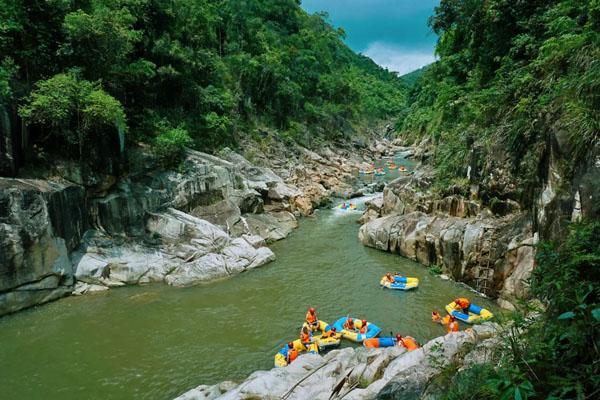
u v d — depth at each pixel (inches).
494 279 633.6
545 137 545.0
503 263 619.8
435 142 1350.9
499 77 812.0
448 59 1210.6
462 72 1170.6
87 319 596.1
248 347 527.8
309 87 2458.2
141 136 917.8
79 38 745.0
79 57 788.0
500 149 695.7
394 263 815.1
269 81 1935.3
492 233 656.4
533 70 658.2
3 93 636.7
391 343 518.3
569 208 428.1
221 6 1807.3
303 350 508.4
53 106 671.8
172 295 679.1
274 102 1991.9
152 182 876.6
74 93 700.7
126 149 868.0
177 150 940.0
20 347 522.6
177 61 1149.1
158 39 1073.5
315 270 788.0
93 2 817.5
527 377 178.1
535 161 591.8
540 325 227.0
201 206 941.2
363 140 2672.2
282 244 951.6
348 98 2982.3
